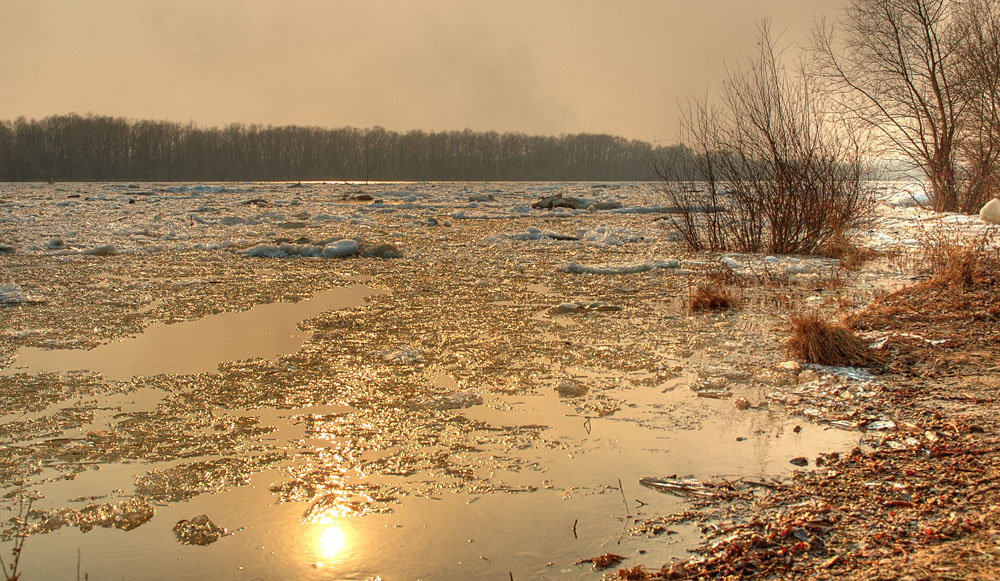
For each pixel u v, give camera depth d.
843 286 10.16
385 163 134.38
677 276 11.48
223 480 4.20
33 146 105.69
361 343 7.19
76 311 8.74
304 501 3.96
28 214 25.39
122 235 18.27
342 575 3.28
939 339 6.84
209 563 3.39
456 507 3.89
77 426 4.99
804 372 6.09
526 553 3.43
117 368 6.32
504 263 13.05
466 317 8.41
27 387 5.80
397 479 4.21
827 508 3.70
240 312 8.72
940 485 3.90
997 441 4.45
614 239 16.88
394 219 24.45
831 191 13.98
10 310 8.78
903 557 3.14
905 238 16.03
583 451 4.58
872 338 6.95
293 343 7.19
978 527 3.36
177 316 8.48
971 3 21.38
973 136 21.91
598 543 3.50
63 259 13.47
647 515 3.76
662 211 27.84
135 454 4.55
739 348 6.96
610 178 141.62
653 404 5.43
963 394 5.38
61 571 3.32
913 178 23.84
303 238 15.73
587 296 9.77
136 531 3.67
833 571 3.09
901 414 5.04
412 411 5.29
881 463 4.25
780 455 4.46
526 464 4.40
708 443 4.68
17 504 3.93
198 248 15.41
